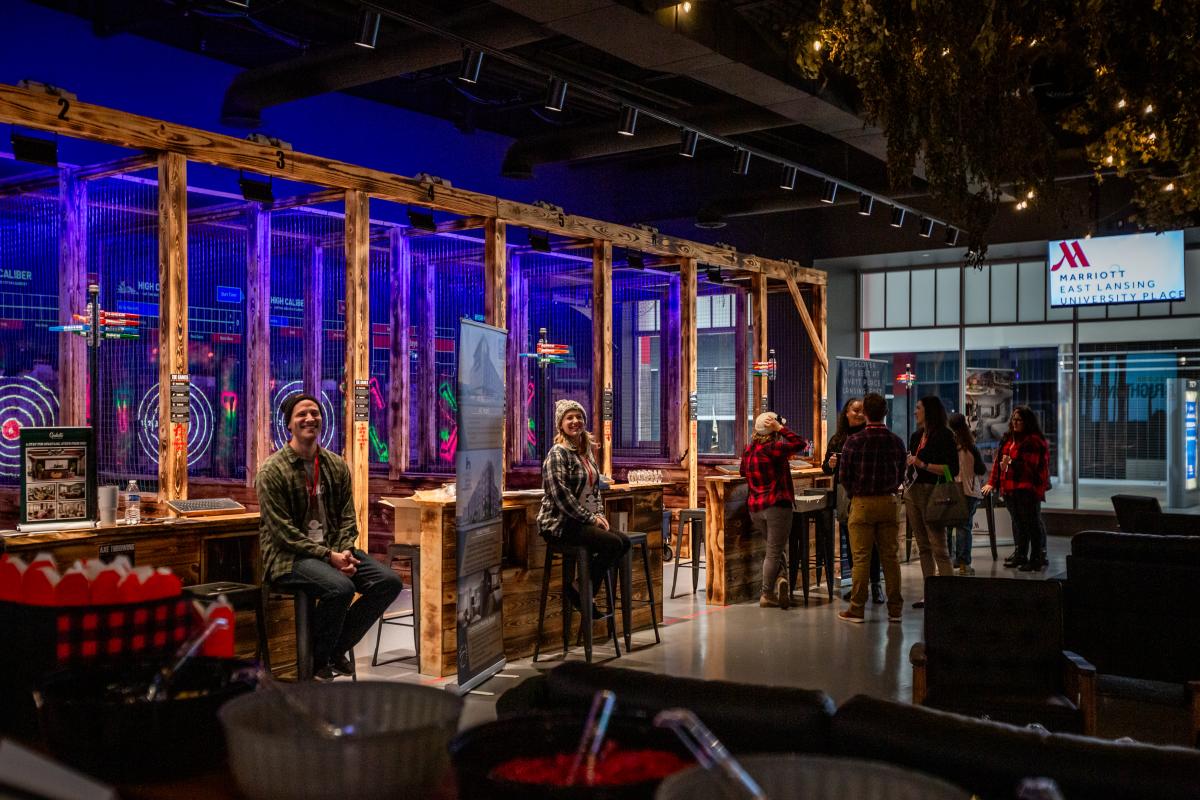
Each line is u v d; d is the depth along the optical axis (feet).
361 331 22.26
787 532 25.00
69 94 16.80
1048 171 14.83
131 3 26.55
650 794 3.06
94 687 4.15
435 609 17.57
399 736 2.94
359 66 25.04
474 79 22.25
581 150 32.45
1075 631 17.35
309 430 15.70
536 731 3.68
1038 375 43.09
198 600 4.89
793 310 42.88
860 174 35.68
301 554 15.20
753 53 22.93
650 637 21.56
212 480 26.16
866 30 13.89
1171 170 19.83
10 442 23.41
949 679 13.32
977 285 44.16
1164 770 4.13
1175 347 40.27
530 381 34.60
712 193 41.57
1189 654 16.53
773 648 20.43
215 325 27.17
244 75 27.12
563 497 18.63
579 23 20.26
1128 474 41.52
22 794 2.48
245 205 24.77
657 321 39.47
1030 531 31.07
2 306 23.25
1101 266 39.32
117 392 23.91
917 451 24.76
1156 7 12.75
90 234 22.58
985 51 13.12
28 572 4.71
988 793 4.38
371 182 22.48
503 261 26.07
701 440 44.16
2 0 23.45
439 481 27.45
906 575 30.09
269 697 3.48
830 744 4.82
